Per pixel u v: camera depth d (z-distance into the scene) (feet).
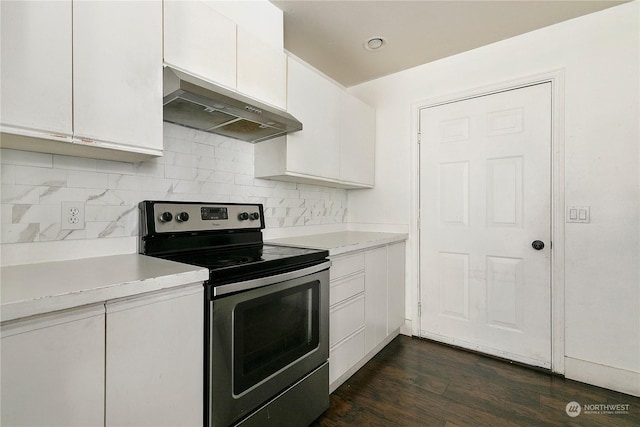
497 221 7.31
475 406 5.46
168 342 3.23
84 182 4.26
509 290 7.15
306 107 6.54
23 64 2.92
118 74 3.59
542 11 6.21
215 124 5.42
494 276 7.35
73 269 3.49
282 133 6.05
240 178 6.46
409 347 7.88
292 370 4.62
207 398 3.58
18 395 2.33
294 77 6.21
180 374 3.33
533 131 6.88
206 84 4.25
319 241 6.79
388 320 7.77
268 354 4.28
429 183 8.37
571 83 6.44
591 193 6.21
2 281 2.89
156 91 3.93
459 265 7.87
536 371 6.67
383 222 9.21
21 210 3.75
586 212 6.24
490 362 7.07
